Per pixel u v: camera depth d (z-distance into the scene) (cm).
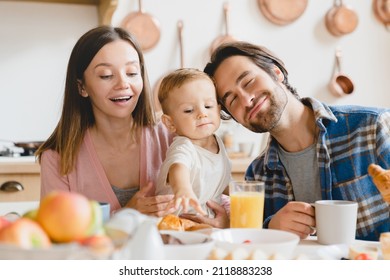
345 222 110
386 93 341
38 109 297
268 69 145
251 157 294
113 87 147
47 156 161
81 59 150
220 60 148
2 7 290
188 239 88
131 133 162
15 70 293
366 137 146
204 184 147
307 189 153
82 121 161
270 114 142
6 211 156
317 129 150
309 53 330
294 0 325
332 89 330
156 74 310
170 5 311
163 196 139
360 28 337
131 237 70
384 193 105
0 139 292
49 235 69
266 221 139
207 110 145
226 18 316
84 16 299
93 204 72
